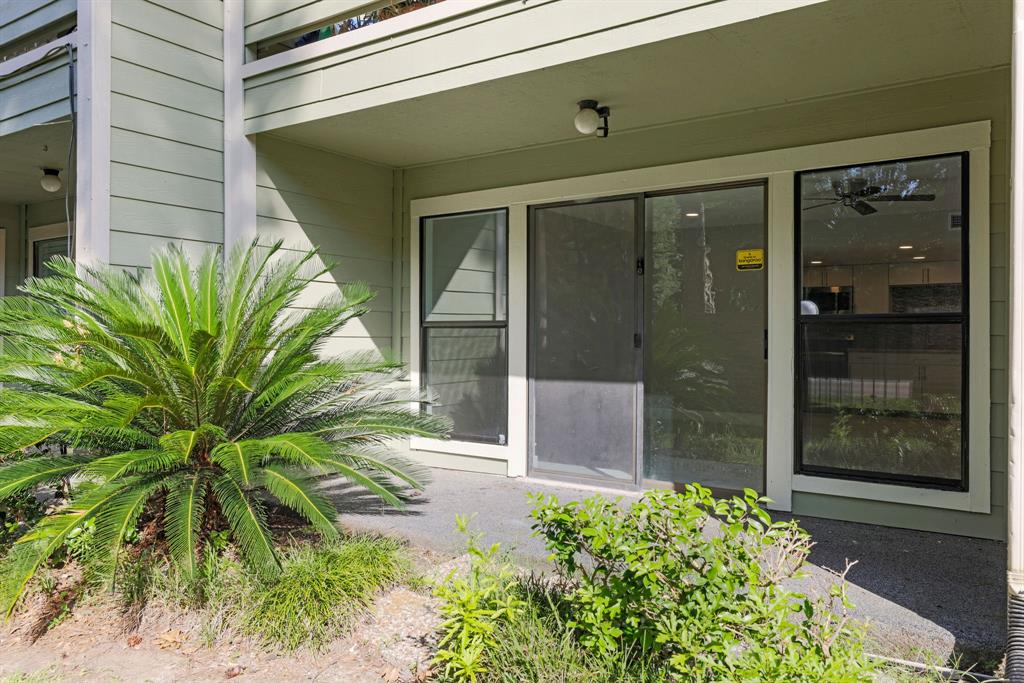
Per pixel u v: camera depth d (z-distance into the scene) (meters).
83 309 3.69
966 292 3.72
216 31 4.82
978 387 3.67
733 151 4.40
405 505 4.46
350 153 5.39
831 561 3.37
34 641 2.87
